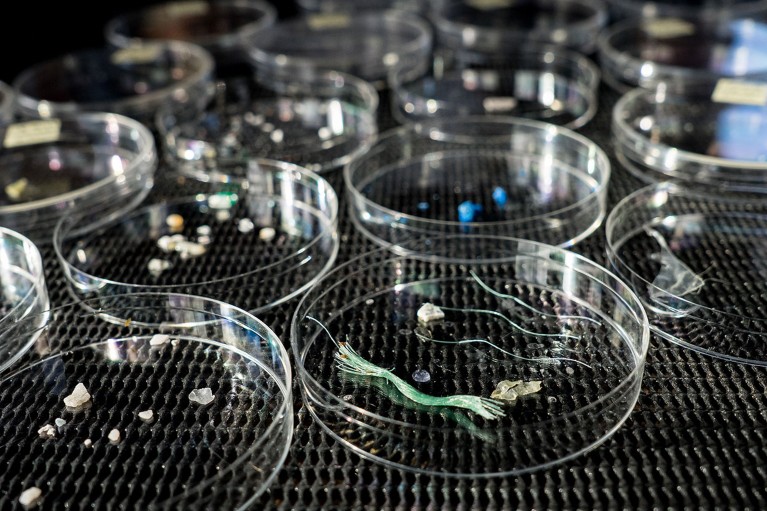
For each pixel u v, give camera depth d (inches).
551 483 11.5
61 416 12.8
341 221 15.8
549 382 12.9
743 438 12.2
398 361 13.3
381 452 12.1
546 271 14.4
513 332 13.6
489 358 13.3
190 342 13.7
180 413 12.8
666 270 14.4
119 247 15.3
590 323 13.7
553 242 14.9
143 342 13.7
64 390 13.1
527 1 23.1
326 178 16.7
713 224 15.3
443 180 16.5
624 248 14.9
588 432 12.2
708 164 16.1
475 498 11.3
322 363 13.2
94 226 15.7
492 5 23.0
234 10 23.1
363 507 11.3
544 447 12.0
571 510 11.1
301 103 18.9
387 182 16.5
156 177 16.9
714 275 14.3
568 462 11.9
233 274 14.6
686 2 23.2
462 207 15.5
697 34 21.1
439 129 17.7
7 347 13.4
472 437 12.2
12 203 16.3
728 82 18.5
